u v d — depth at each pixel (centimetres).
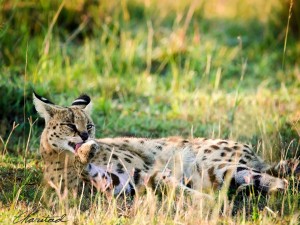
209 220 849
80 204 885
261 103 1416
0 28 1413
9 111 1270
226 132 1245
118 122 1315
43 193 903
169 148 1031
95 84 1504
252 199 925
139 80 1552
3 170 1032
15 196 916
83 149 923
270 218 852
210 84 1563
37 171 1036
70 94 1436
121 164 973
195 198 896
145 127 1305
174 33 1742
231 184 963
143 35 1755
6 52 1531
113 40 1670
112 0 1817
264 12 1962
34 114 1268
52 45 1575
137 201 867
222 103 1439
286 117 1304
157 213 860
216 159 995
